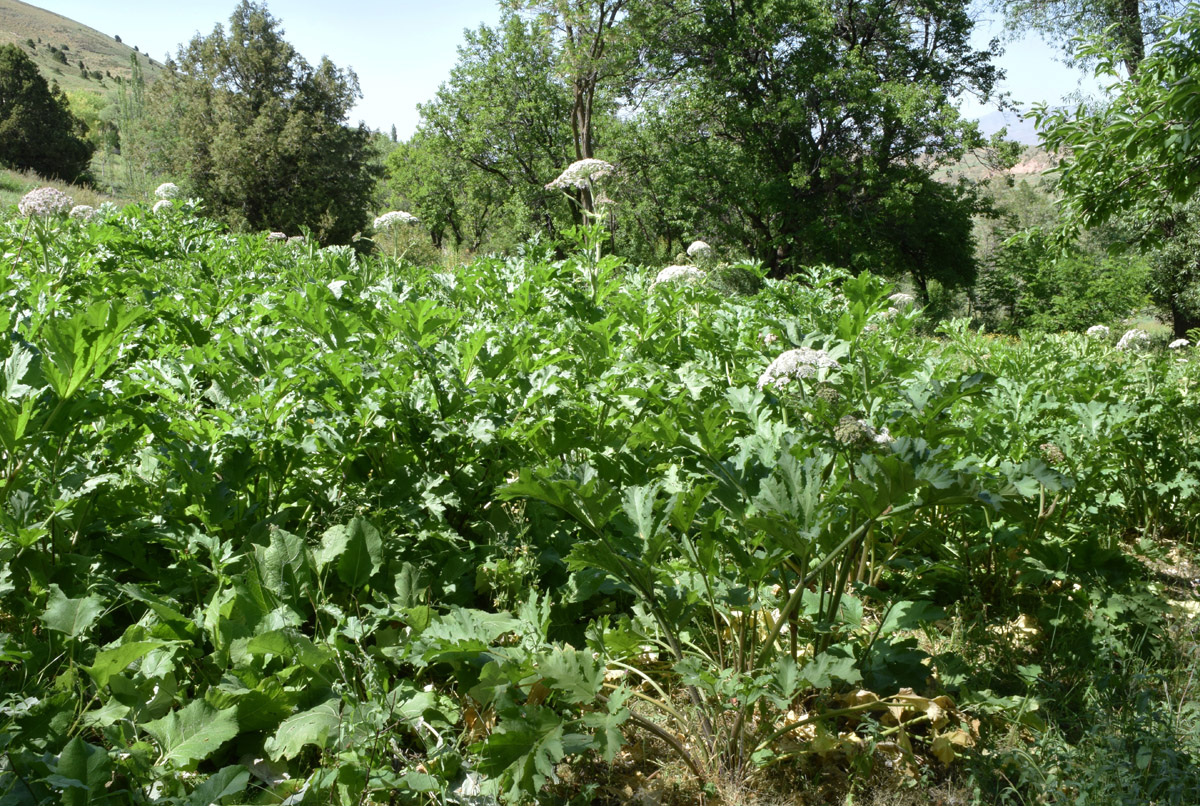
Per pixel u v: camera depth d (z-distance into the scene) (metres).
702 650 3.00
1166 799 2.33
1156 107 7.58
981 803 2.45
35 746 2.04
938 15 32.56
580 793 2.38
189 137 43.25
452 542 3.29
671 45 33.06
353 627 2.53
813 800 2.46
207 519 2.97
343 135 45.41
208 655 2.56
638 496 2.69
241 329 4.80
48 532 2.78
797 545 2.45
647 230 35.38
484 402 3.68
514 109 37.50
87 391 2.97
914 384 3.60
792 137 33.03
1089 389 4.87
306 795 2.05
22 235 7.16
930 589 3.33
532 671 2.39
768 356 4.84
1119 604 3.28
